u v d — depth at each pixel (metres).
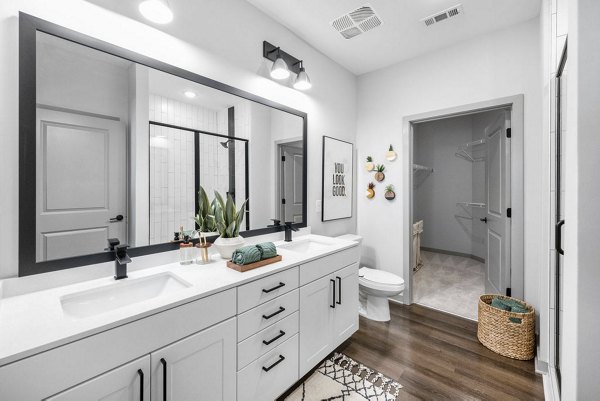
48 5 1.11
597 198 0.56
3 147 1.02
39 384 0.72
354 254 2.05
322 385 1.61
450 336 2.15
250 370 1.27
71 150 1.18
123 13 1.31
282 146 2.16
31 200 1.08
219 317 1.13
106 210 1.28
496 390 1.56
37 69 1.08
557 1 1.51
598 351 0.56
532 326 1.84
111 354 0.84
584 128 0.57
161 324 0.95
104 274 1.25
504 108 2.26
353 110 3.04
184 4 1.54
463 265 4.12
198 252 1.60
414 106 2.67
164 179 1.48
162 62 1.45
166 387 0.96
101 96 1.26
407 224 2.73
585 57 0.57
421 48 2.51
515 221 2.15
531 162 2.09
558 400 1.29
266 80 2.03
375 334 2.18
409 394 1.54
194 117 1.61
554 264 1.53
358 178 3.11
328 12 2.00
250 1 1.88
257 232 1.99
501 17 2.06
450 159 4.77
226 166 1.78
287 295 1.46
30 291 1.06
